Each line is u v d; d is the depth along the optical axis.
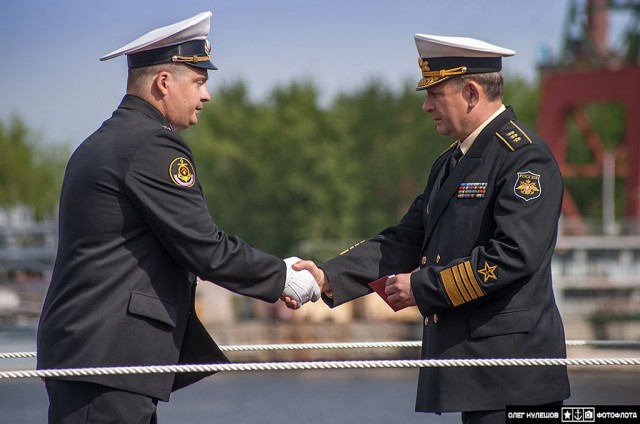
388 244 17.55
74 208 14.83
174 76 15.42
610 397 61.88
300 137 190.50
